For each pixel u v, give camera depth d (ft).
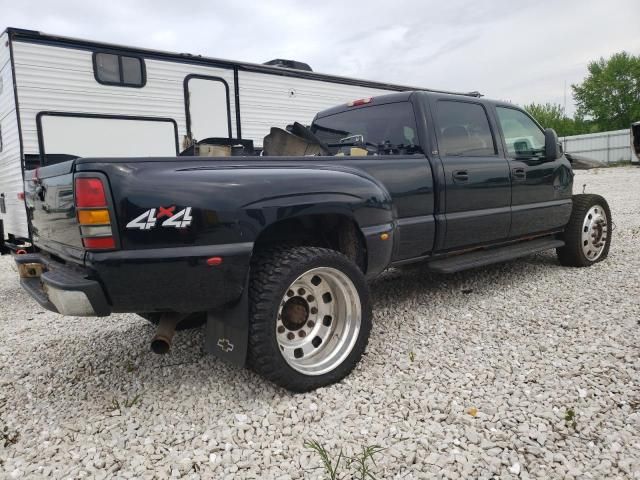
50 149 20.13
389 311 13.47
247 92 26.09
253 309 8.55
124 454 7.53
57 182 8.60
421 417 8.08
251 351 8.68
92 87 21.06
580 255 17.07
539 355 10.14
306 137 13.38
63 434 8.12
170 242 7.97
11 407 9.18
